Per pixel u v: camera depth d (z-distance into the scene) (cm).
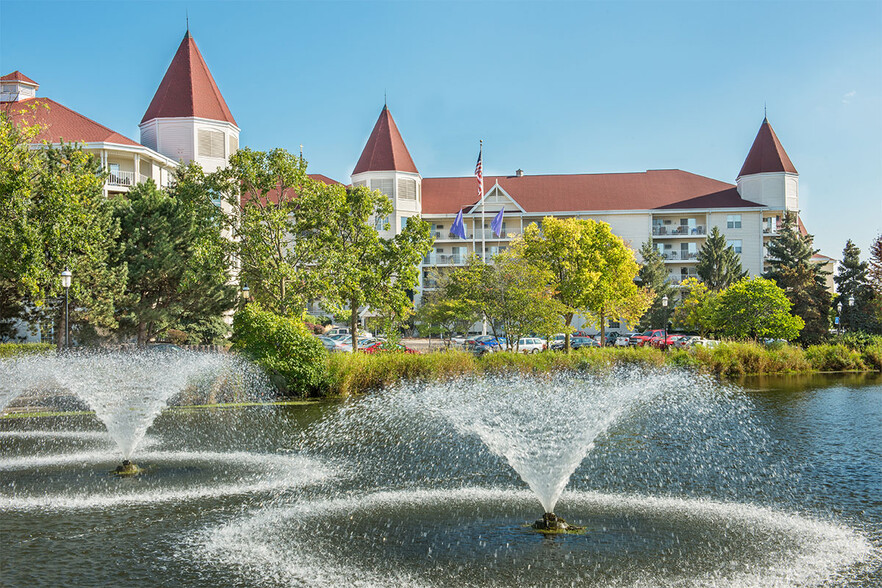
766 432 1833
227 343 3847
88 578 801
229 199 3325
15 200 2631
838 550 904
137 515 1060
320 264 3353
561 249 4612
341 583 791
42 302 2806
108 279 3173
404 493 1202
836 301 6284
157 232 3509
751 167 7094
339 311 3416
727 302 4428
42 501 1139
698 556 880
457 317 4272
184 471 1375
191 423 1988
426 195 7362
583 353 3356
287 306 3180
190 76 5222
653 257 6412
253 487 1241
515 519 1045
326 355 2614
